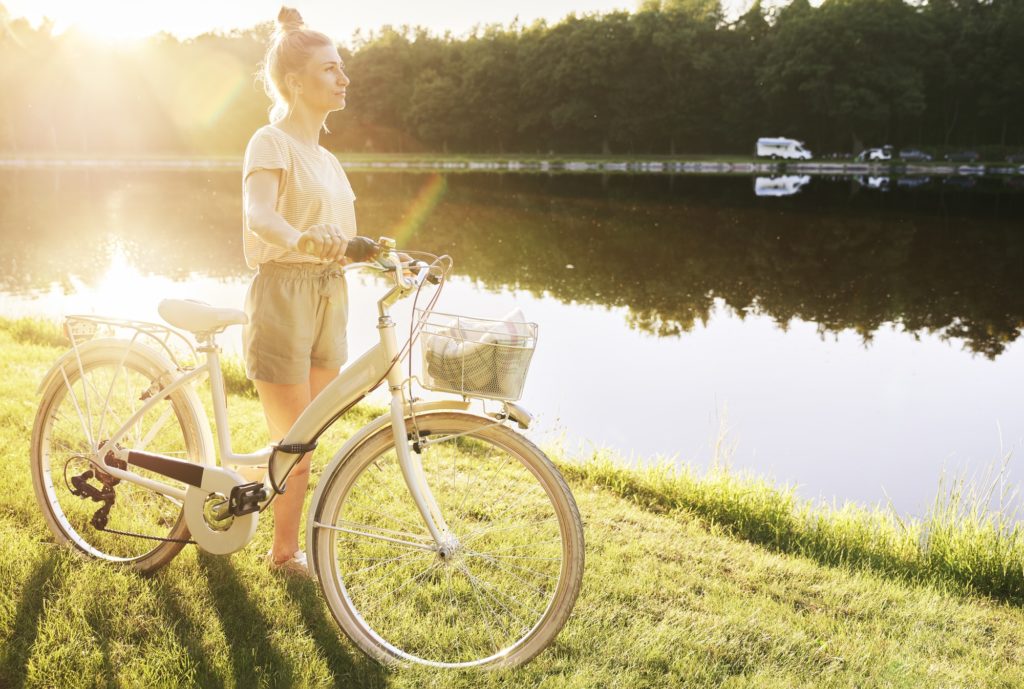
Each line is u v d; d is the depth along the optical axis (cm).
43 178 4484
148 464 267
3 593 260
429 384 223
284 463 248
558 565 308
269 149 252
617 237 2345
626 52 6675
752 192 4125
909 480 653
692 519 436
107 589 267
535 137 7662
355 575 287
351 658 248
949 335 1260
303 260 259
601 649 264
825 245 2258
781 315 1392
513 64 7412
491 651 258
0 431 398
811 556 417
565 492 232
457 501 340
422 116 7644
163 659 238
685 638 278
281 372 261
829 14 6078
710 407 843
